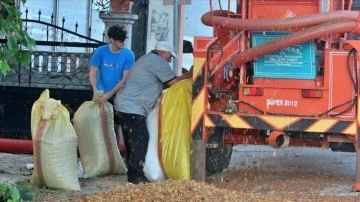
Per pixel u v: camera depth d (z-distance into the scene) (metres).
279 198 10.02
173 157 11.06
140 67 11.30
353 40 10.80
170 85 11.44
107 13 17.23
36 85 17.23
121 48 12.43
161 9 17.98
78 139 11.68
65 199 10.02
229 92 11.05
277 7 10.98
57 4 23.31
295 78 10.81
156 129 11.26
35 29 21.97
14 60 8.95
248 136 11.41
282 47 10.53
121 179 11.66
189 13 22.45
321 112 10.76
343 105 10.69
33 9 22.55
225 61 10.89
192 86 10.98
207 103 10.97
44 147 10.57
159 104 11.33
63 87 17.11
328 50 10.72
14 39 8.67
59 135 10.65
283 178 12.05
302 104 10.81
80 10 23.97
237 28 10.68
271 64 10.84
